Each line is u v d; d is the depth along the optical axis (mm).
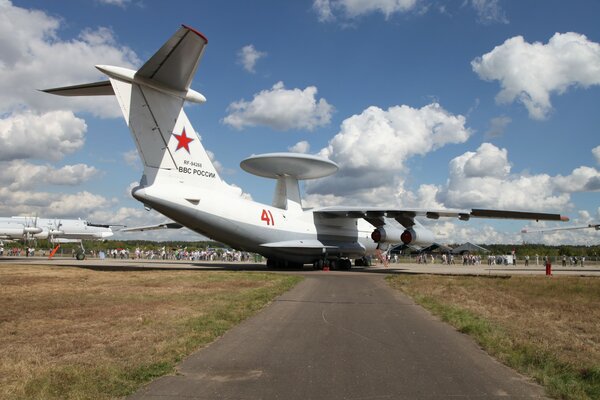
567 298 13711
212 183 22656
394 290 16000
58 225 42156
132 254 68438
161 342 7035
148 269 24375
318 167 27844
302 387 5117
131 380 5164
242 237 24594
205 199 21984
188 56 16141
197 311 10070
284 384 5215
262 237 25500
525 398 4816
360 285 17641
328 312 10633
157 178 20062
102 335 7473
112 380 5105
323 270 29312
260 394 4855
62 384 4883
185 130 20797
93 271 21672
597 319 10148
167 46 15438
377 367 6000
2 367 5496
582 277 22891
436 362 6289
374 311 10945
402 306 11914
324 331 8367
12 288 14125
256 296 12875
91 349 6543
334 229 30406
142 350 6508
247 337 7723
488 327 8625
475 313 10555
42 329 7938
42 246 80562
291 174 28375
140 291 13734
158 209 20656
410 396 4852
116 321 8734
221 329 8164
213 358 6316
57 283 15711
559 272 32312
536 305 12203
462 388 5137
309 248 28031
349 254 31734
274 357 6430
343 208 28328
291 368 5887
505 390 5082
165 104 19453
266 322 9164
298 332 8234
